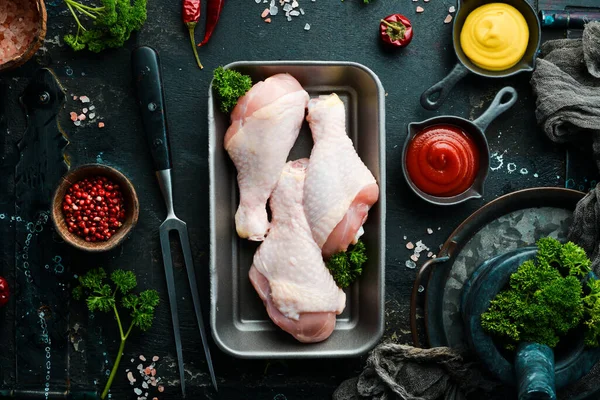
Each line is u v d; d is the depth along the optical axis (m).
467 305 0.75
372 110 0.79
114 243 0.78
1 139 0.82
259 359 0.81
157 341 0.82
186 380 0.82
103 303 0.80
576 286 0.71
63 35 0.82
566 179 0.83
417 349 0.79
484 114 0.80
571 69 0.81
